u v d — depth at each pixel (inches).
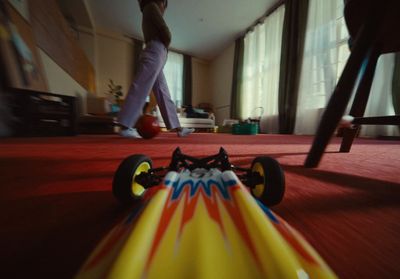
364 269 11.6
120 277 6.0
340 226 16.6
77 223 16.7
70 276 11.0
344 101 31.4
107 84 272.7
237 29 253.3
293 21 177.6
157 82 89.6
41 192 23.9
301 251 8.3
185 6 209.3
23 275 11.0
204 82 354.9
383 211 19.6
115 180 18.8
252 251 7.7
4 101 86.3
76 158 44.6
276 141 101.2
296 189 25.9
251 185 19.9
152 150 58.1
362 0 28.8
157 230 8.5
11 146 63.6
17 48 89.9
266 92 219.0
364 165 41.1
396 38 36.0
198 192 12.4
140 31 269.9
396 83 111.4
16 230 15.6
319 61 159.0
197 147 67.6
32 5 107.2
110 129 157.4
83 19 225.6
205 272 6.8
